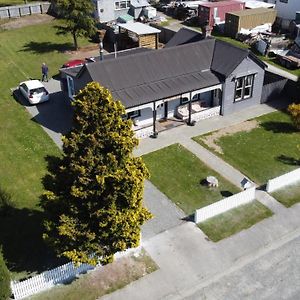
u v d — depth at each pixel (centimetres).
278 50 4334
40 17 5794
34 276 1820
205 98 3325
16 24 5516
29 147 2852
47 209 1772
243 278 1889
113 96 2803
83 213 1705
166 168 2630
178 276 1892
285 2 5184
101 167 1587
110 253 1770
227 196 2397
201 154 2769
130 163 1677
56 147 2853
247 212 2256
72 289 1820
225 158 2728
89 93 1560
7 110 3344
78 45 4822
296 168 2628
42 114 3278
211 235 2111
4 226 2152
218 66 3167
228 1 5403
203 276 1895
